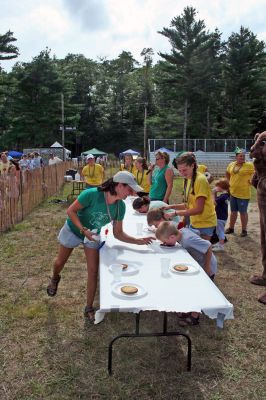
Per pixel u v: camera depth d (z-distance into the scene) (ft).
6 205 28.60
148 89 226.38
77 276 18.71
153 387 10.30
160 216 14.44
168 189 19.63
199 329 13.48
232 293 16.81
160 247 13.14
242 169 26.35
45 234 27.35
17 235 26.96
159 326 13.62
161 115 182.60
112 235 14.76
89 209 12.93
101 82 237.45
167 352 11.98
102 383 10.48
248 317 14.51
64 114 182.60
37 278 18.35
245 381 10.69
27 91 176.76
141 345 12.37
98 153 139.64
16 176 31.04
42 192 44.50
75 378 10.69
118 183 12.33
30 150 127.34
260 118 178.50
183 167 14.47
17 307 15.03
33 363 11.41
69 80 185.78
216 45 165.17
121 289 9.62
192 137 169.07
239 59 157.17
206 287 9.98
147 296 9.41
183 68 156.15
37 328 13.42
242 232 27.14
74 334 13.05
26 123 177.78
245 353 12.07
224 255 22.62
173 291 9.72
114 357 11.68
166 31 153.38
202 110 165.78
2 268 19.76
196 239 13.20
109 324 13.70
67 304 15.37
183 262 11.64
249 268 20.30
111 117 230.27
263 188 16.40
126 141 225.76
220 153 116.88
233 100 165.37
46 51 176.96
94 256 13.24
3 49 151.23
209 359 11.68
